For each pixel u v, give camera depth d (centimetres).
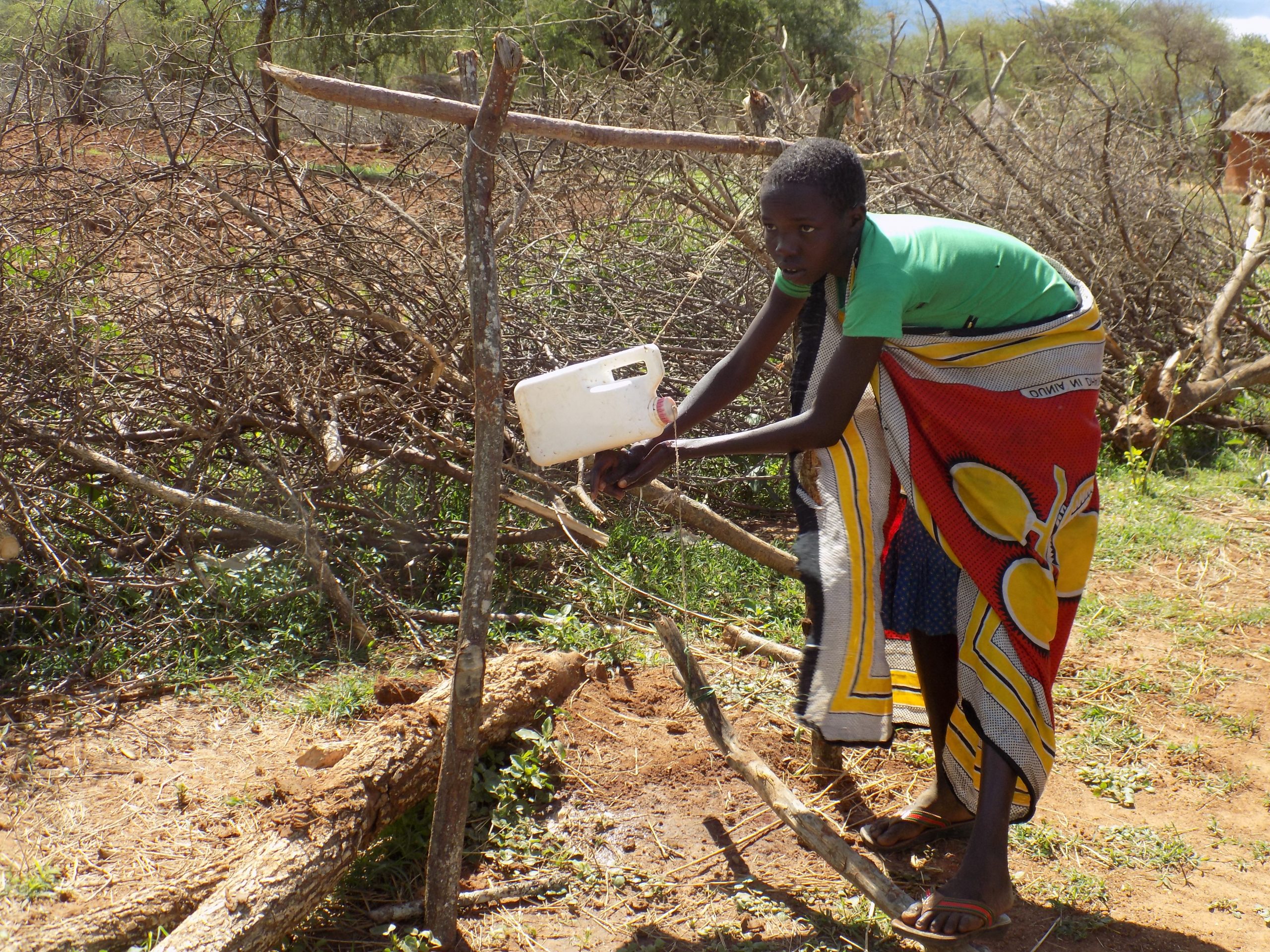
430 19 1034
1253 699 343
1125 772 302
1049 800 290
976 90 1627
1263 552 460
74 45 514
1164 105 882
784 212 208
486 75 528
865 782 294
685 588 374
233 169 470
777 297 245
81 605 349
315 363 396
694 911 245
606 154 530
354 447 404
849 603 235
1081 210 667
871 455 236
